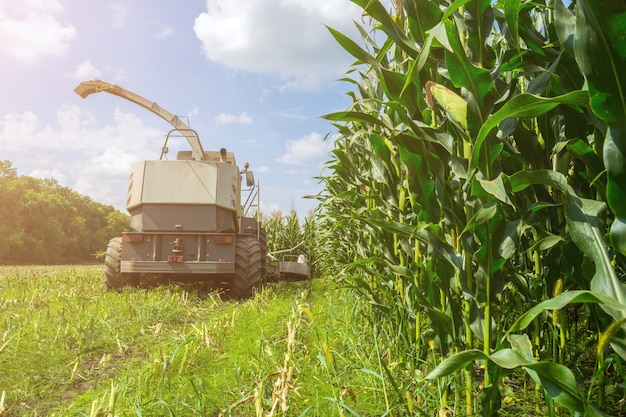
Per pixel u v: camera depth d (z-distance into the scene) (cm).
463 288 203
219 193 845
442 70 210
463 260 207
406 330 307
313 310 596
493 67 213
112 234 7288
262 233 1077
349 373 296
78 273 1482
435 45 203
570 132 204
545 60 206
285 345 401
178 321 590
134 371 352
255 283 820
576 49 123
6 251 4466
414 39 213
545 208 219
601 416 113
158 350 418
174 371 347
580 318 286
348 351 355
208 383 316
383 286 346
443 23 163
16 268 2344
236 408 271
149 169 841
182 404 265
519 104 136
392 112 284
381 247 328
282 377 256
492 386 169
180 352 391
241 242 838
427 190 231
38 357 404
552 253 226
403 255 327
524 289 231
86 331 486
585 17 121
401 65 279
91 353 437
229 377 321
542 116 222
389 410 207
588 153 170
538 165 213
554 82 195
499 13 219
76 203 6725
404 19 265
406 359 286
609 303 108
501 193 154
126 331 517
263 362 326
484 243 189
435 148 215
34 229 4978
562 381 118
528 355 140
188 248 818
